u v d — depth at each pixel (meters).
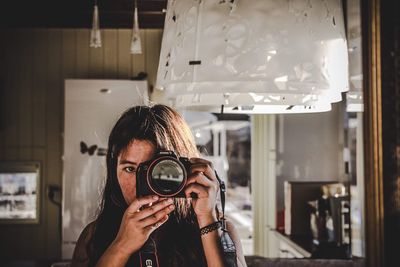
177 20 1.51
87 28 5.66
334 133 4.37
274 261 2.59
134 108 1.54
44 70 5.93
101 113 5.14
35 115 5.92
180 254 1.49
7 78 5.91
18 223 5.84
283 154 4.42
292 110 1.79
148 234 1.38
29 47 5.92
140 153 1.47
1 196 5.84
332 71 1.51
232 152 8.12
